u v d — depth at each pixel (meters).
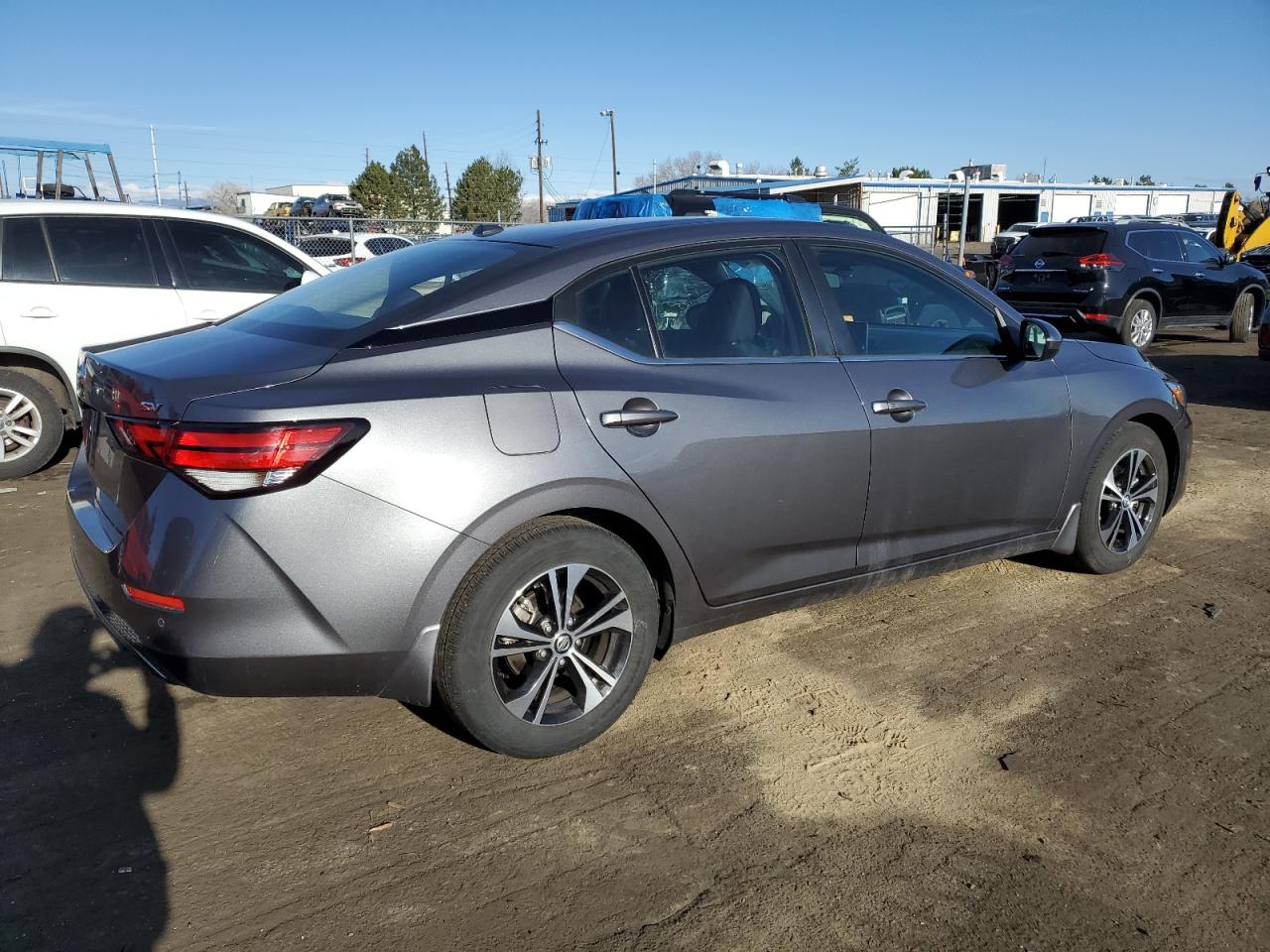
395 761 2.85
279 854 2.42
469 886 2.31
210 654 2.36
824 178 35.69
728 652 3.58
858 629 3.78
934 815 2.59
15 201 5.98
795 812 2.61
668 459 2.82
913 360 3.47
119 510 2.55
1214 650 3.58
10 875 2.34
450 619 2.56
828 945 2.12
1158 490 4.33
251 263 6.73
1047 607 3.98
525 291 2.78
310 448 2.32
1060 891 2.30
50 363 6.04
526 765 2.83
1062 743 2.95
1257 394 9.27
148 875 2.34
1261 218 18.91
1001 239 29.36
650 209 9.27
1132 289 11.46
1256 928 2.18
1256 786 2.72
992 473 3.63
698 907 2.24
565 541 2.68
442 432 2.47
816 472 3.13
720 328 3.08
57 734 2.99
